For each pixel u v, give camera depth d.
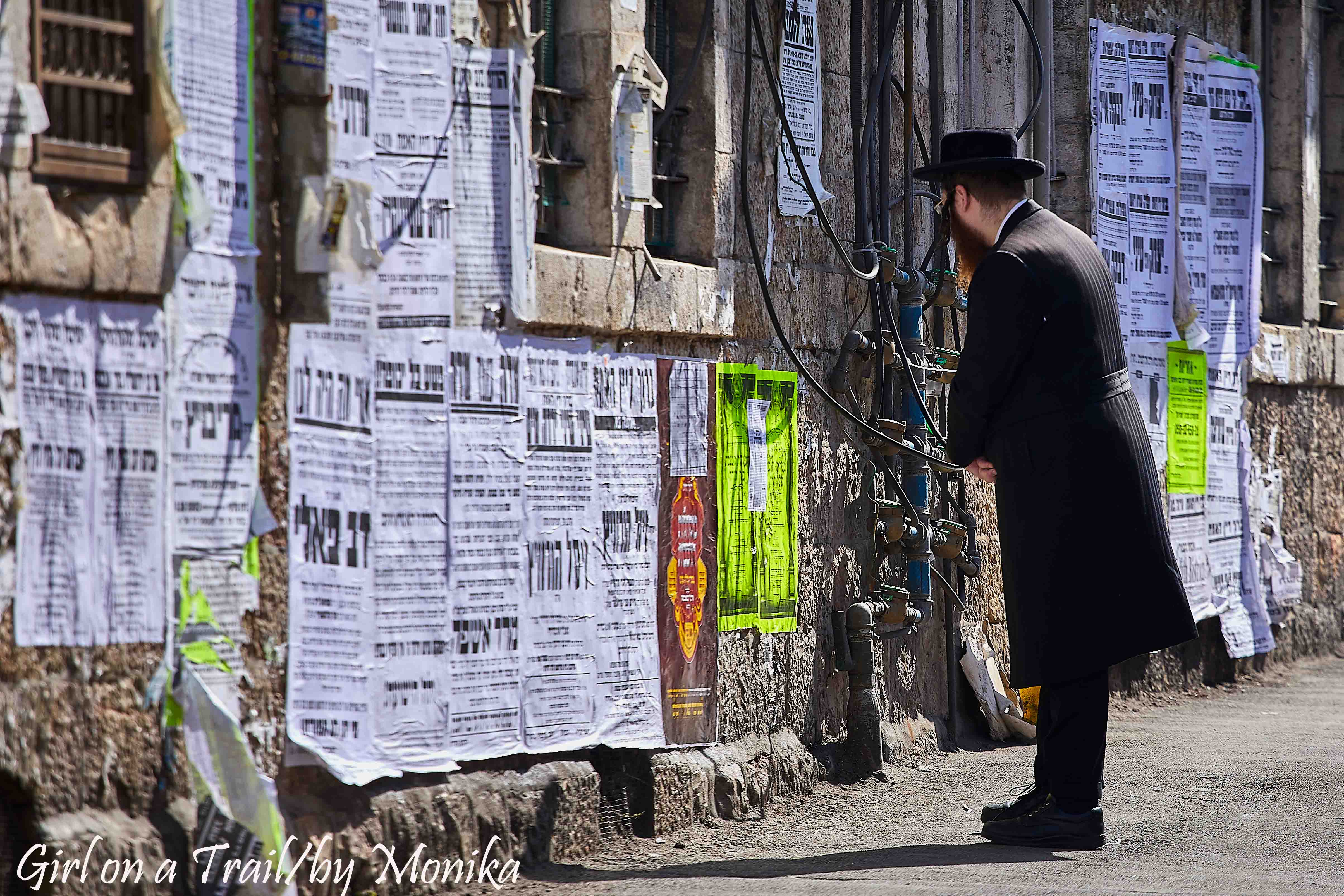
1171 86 24.61
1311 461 29.22
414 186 11.74
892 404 17.81
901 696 18.38
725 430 15.41
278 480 10.67
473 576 12.28
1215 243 25.45
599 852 13.30
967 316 17.94
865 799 16.05
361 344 11.32
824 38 17.48
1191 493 24.77
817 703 17.00
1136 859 12.99
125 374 9.52
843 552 17.58
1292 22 28.36
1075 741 13.43
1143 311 23.91
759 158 16.31
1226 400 25.73
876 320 17.50
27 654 8.94
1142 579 13.16
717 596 15.19
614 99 13.84
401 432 11.66
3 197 8.71
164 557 9.80
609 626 13.73
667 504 14.55
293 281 10.71
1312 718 21.98
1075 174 22.80
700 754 14.84
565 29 13.92
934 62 19.52
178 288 9.86
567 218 13.91
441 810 11.73
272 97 10.62
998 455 13.47
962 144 14.06
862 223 17.64
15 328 8.84
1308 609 29.00
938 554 18.48
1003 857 13.12
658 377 14.49
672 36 15.48
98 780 9.36
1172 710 22.75
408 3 11.70
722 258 15.58
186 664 9.94
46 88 9.15
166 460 9.80
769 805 15.46
